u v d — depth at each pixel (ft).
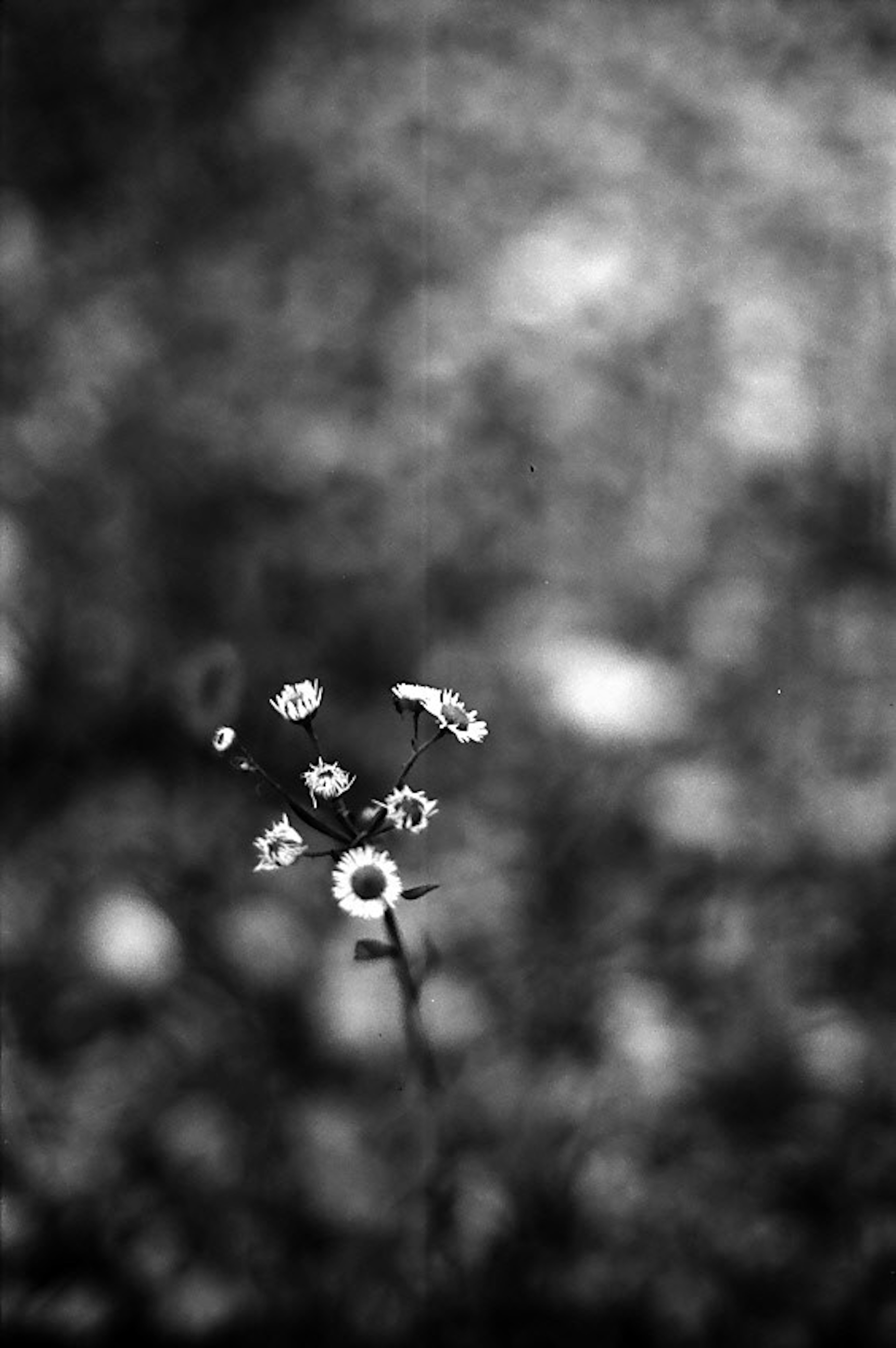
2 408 3.10
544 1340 2.30
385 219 3.45
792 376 3.10
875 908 2.59
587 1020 2.49
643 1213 2.36
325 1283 2.33
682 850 2.65
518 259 3.33
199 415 3.11
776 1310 2.31
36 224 3.38
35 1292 2.32
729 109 3.60
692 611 2.87
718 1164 2.39
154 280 3.32
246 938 2.53
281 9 3.80
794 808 2.68
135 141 3.56
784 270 3.27
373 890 2.16
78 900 2.59
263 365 3.18
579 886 2.61
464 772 2.72
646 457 3.04
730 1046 2.47
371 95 3.69
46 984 2.52
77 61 3.66
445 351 3.18
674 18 3.79
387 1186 2.37
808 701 2.78
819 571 2.91
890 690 2.79
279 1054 2.46
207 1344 2.30
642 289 3.24
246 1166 2.39
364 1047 2.45
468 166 3.54
